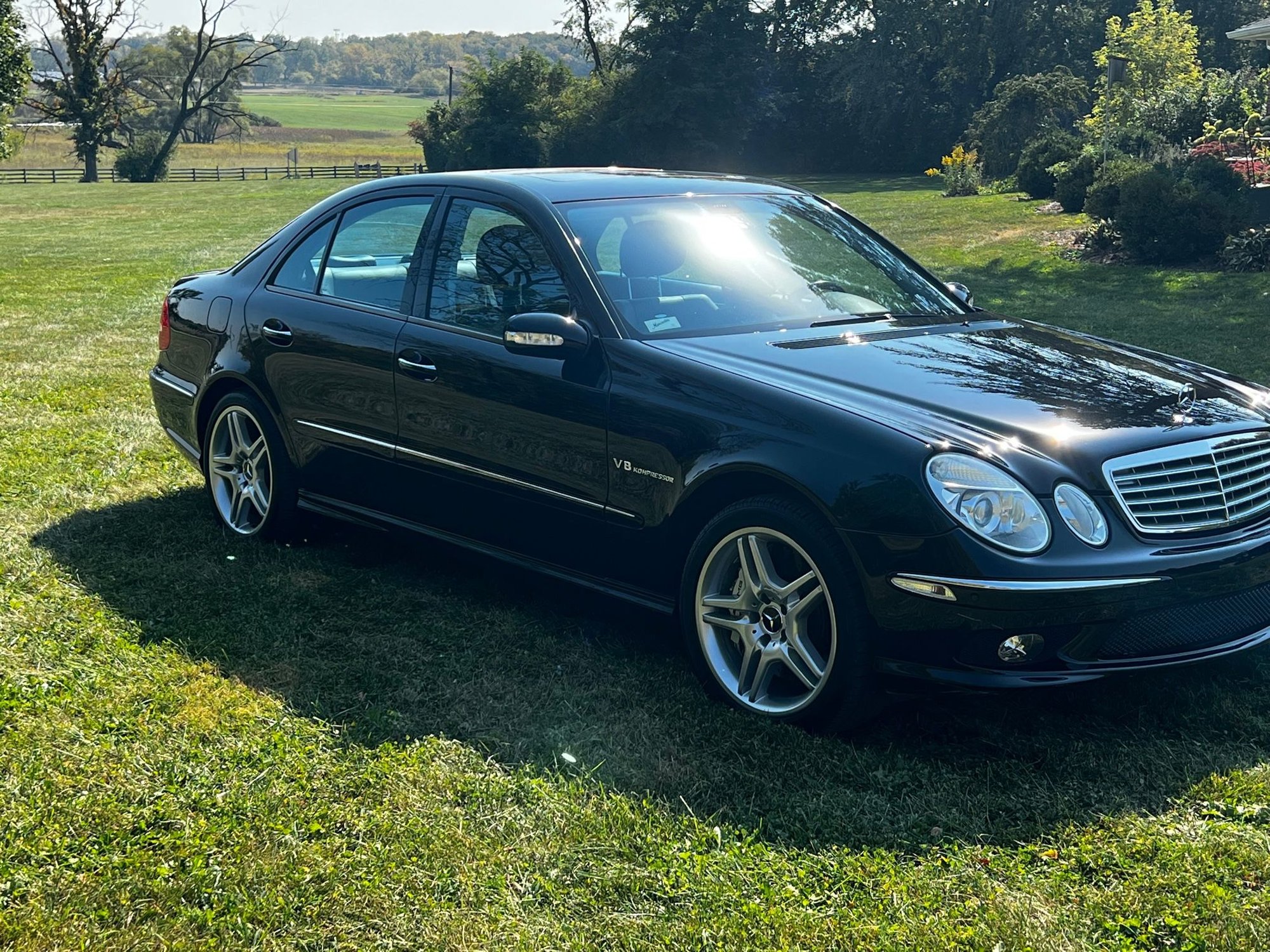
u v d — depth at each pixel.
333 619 4.48
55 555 5.11
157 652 4.13
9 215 38.16
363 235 4.94
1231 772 3.33
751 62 62.97
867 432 3.43
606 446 3.93
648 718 3.70
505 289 4.36
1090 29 57.62
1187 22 44.06
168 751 3.42
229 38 72.94
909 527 3.30
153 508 5.84
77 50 71.75
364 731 3.58
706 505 3.79
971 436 3.43
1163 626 3.46
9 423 7.57
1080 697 3.83
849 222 5.16
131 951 2.58
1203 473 3.58
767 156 65.06
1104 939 2.62
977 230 22.22
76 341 11.05
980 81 59.12
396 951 2.60
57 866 2.87
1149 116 28.22
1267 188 18.36
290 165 83.19
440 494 4.52
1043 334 4.58
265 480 5.34
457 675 4.00
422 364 4.45
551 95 66.62
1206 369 4.45
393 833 3.03
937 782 3.31
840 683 3.47
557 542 4.19
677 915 2.71
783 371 3.78
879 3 59.84
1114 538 3.37
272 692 3.85
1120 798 3.21
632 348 3.96
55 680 3.87
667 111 62.09
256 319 5.18
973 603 3.25
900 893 2.79
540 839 3.01
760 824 3.08
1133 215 16.67
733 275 4.44
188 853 2.93
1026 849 2.97
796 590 3.57
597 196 4.55
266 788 3.23
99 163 93.75
